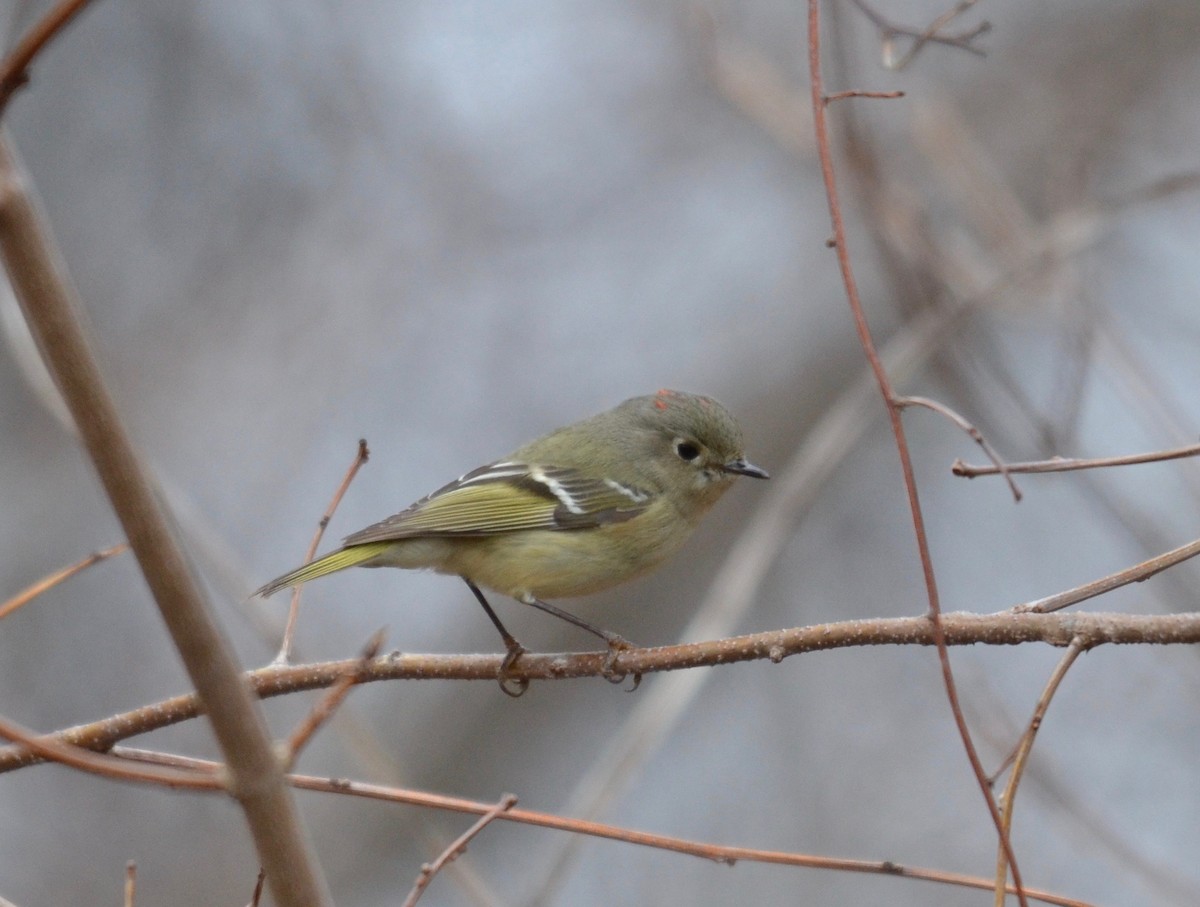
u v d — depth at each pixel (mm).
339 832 12820
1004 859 4547
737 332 14617
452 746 13703
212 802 12953
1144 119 13617
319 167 14695
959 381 9125
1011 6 14531
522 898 11891
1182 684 11922
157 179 14641
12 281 3516
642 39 14875
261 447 14086
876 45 13211
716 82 10586
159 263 14555
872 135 9664
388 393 14359
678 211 14945
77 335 3557
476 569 7730
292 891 3854
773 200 15047
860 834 12719
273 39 14719
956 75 14180
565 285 14789
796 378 14477
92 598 13641
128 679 13352
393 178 14766
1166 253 12602
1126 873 9164
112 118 14672
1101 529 13492
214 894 12484
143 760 5480
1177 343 12391
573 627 14172
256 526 13711
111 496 3627
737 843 12867
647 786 13242
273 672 5855
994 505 13984
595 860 12766
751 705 13688
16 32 4988
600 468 8031
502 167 14898
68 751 3762
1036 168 13469
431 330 14570
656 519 8062
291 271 14672
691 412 8297
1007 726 8852
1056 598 5098
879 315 14430
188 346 14391
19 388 14133
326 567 7332
